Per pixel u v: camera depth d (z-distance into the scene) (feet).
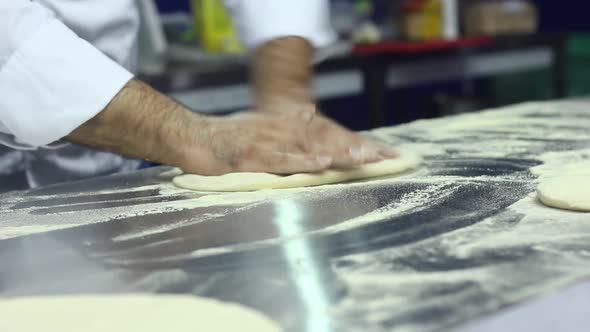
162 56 6.69
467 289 1.60
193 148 3.04
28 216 2.57
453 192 2.60
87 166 4.05
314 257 1.93
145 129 3.01
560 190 2.36
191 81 6.31
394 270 1.77
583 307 1.62
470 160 3.19
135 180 3.15
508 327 1.48
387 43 8.20
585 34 10.56
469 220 2.21
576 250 1.85
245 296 1.67
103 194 2.89
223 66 6.73
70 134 2.99
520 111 4.54
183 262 1.96
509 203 2.40
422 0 9.20
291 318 1.52
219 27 7.72
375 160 3.05
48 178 3.98
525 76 11.10
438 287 1.63
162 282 1.81
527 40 8.96
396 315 1.48
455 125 4.16
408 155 3.19
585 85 10.68
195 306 1.57
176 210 2.55
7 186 3.89
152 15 6.49
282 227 2.25
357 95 10.59
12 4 2.85
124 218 2.48
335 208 2.46
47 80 2.86
